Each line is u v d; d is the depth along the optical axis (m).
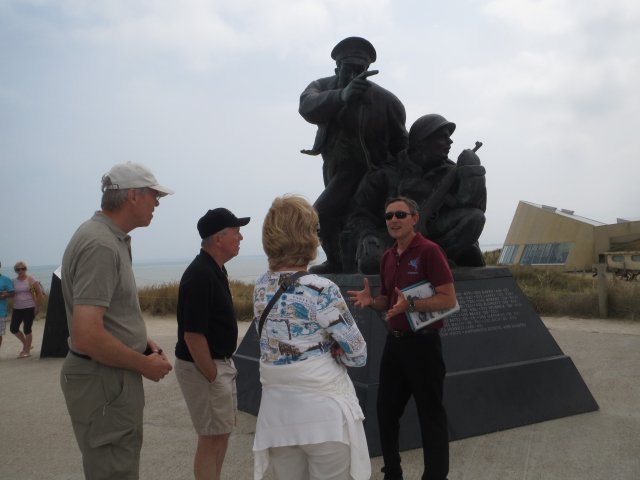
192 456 3.76
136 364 2.09
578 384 4.41
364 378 3.85
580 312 11.20
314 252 2.08
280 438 1.88
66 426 4.60
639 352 6.88
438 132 4.93
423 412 2.82
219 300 2.66
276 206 2.07
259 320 2.00
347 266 5.22
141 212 2.27
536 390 4.21
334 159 5.36
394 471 2.94
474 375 4.04
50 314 8.48
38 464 3.71
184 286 2.60
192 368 2.67
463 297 4.44
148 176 2.28
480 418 3.90
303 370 1.89
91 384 2.08
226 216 2.71
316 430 1.84
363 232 5.00
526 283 16.70
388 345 2.97
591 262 24.08
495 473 3.24
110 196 2.22
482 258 5.05
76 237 2.11
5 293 8.48
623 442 3.65
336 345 2.04
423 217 4.64
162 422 4.59
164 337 10.26
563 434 3.84
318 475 1.87
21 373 7.20
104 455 2.09
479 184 4.77
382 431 2.98
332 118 5.17
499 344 4.31
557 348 4.55
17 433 4.43
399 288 2.90
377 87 5.23
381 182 5.12
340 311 1.93
